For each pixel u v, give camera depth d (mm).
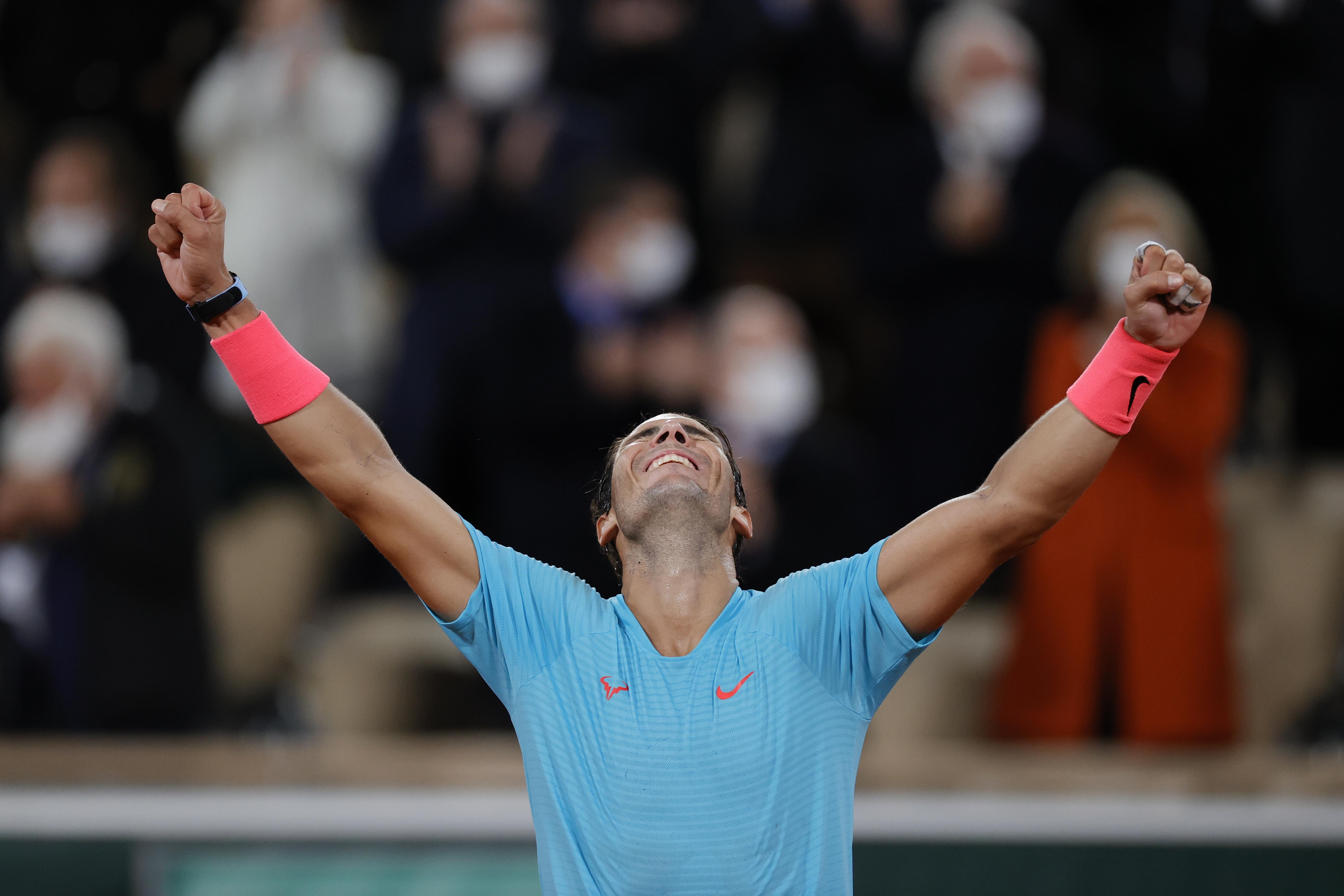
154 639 22875
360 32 30281
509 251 24828
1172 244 22812
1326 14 25734
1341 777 19922
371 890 18422
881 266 25250
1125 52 27438
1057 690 21547
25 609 22875
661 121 27047
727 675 10227
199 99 27672
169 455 23594
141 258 26953
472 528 10953
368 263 26734
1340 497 25078
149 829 18531
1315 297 25328
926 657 23609
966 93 25422
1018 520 10289
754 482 23016
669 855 9758
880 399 26203
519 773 20625
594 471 23922
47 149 27266
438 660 24312
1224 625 21484
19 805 19156
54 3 29547
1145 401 10414
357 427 10805
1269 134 25953
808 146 26766
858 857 18281
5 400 25656
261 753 21484
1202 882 18219
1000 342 24547
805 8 26906
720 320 24016
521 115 25203
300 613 25609
